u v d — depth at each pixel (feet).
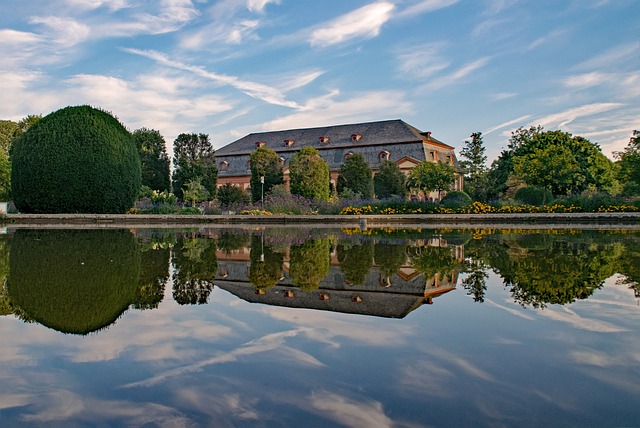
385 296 12.84
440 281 15.34
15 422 5.48
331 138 158.20
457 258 22.03
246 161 161.17
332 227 58.13
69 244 29.45
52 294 13.15
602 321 9.82
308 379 6.72
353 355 7.74
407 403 5.91
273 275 16.98
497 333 8.98
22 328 9.55
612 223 65.36
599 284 14.39
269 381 6.66
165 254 24.17
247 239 35.73
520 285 14.39
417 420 5.46
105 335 9.01
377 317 10.39
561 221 68.28
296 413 5.67
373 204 80.89
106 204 64.28
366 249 27.22
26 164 61.21
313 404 5.91
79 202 62.80
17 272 17.33
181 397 6.15
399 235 40.83
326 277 16.46
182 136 108.17
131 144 66.64
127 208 67.67
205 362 7.45
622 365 7.19
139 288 14.17
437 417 5.53
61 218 60.44
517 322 9.81
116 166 63.77
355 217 71.87
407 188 116.57
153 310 11.15
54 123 61.77
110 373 7.02
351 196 95.55
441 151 152.46
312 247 28.71
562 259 21.18
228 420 5.51
